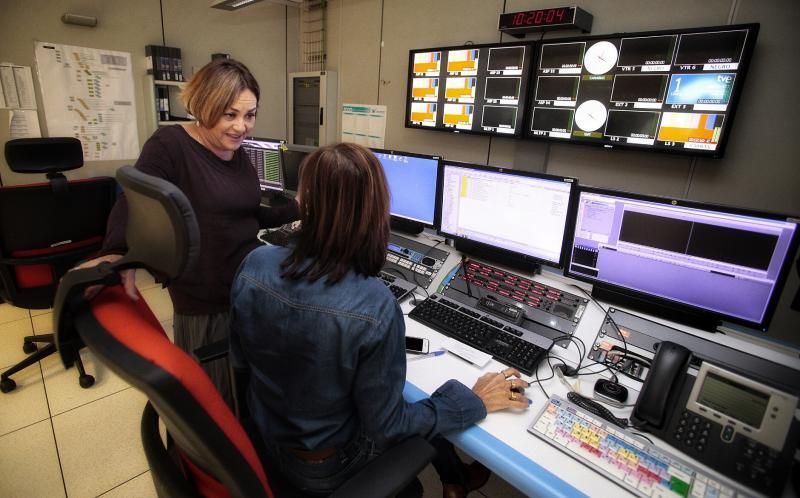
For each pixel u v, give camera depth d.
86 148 3.13
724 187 2.09
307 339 0.77
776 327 2.05
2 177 2.86
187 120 3.39
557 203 1.37
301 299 0.78
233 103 1.28
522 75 2.46
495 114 2.62
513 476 0.85
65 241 2.19
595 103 2.24
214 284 1.46
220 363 1.53
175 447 0.97
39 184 2.01
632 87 2.11
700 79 1.93
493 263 1.62
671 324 1.26
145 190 0.55
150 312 0.77
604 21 2.30
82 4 2.93
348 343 0.75
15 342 2.43
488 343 1.24
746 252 1.08
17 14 2.72
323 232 0.78
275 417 0.91
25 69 2.81
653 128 2.09
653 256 1.23
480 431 0.94
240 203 1.46
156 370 0.52
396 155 1.82
